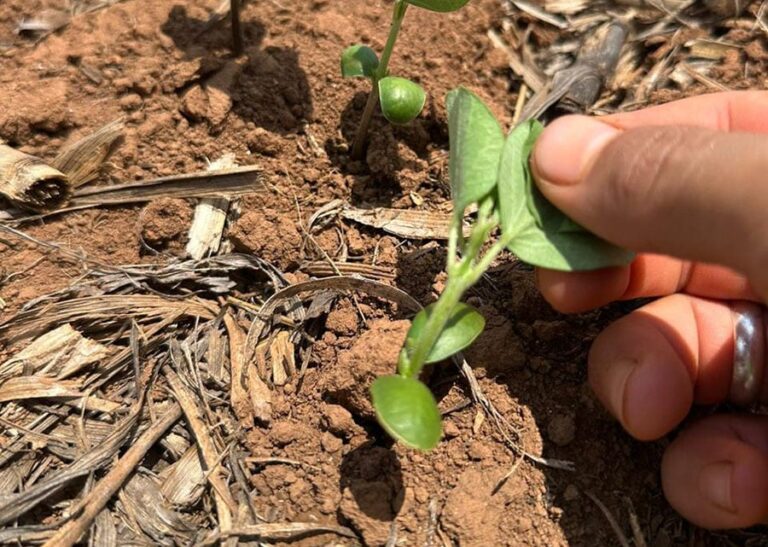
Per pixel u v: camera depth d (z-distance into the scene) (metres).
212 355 0.12
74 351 0.12
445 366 0.12
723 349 0.12
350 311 0.13
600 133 0.09
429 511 0.11
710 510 0.10
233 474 0.11
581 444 0.12
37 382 0.12
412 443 0.09
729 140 0.08
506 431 0.11
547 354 0.12
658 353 0.11
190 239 0.13
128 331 0.12
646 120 0.12
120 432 0.11
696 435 0.11
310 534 0.11
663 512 0.11
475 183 0.09
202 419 0.12
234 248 0.13
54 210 0.13
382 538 0.11
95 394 0.12
